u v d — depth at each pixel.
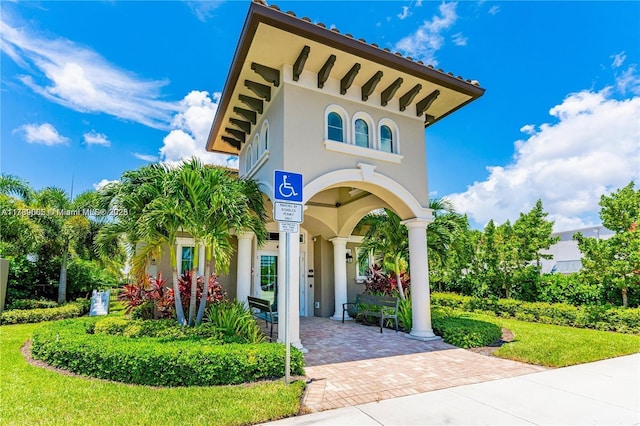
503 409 4.98
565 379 6.32
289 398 5.09
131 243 9.48
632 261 11.31
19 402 4.91
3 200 15.03
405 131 10.76
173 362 5.74
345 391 5.73
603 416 4.76
